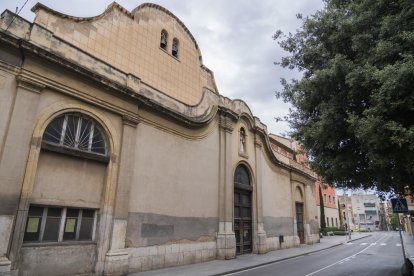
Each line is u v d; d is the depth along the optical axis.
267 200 21.78
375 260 16.81
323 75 9.26
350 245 28.83
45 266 8.83
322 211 43.62
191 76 19.16
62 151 9.66
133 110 12.20
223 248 15.77
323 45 10.37
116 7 15.00
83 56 10.78
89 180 10.48
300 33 11.34
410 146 6.76
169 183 13.57
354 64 8.96
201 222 15.08
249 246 18.94
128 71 14.88
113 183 11.02
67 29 12.60
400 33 7.66
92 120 10.88
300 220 27.22
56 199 9.41
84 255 9.84
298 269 13.29
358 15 8.91
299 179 27.61
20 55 9.01
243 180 19.53
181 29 19.22
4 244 7.87
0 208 7.95
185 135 15.05
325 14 10.09
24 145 8.69
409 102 7.07
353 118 8.11
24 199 8.47
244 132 20.30
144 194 12.23
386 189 10.46
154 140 13.19
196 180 15.28
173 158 14.06
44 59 9.41
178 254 13.34
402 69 6.66
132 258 11.25
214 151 17.14
